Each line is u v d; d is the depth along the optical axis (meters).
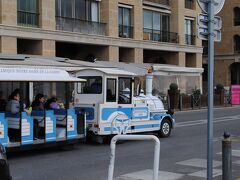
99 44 33.69
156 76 36.22
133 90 16.08
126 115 15.71
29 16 29.02
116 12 35.25
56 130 13.63
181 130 19.70
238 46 58.41
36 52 29.34
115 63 30.00
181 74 36.78
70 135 13.85
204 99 37.66
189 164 11.39
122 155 12.88
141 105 16.33
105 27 34.69
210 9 7.91
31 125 12.72
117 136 7.42
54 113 13.98
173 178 9.73
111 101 15.23
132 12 37.50
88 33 33.22
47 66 13.81
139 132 16.31
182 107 35.19
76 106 15.41
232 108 37.50
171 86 34.41
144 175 10.03
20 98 12.65
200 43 46.03
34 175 10.13
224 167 7.78
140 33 38.06
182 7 43.38
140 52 37.84
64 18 31.42
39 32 28.84
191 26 45.34
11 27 27.00
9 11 27.08
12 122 12.62
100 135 15.08
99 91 15.10
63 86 19.69
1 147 6.97
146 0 39.75
